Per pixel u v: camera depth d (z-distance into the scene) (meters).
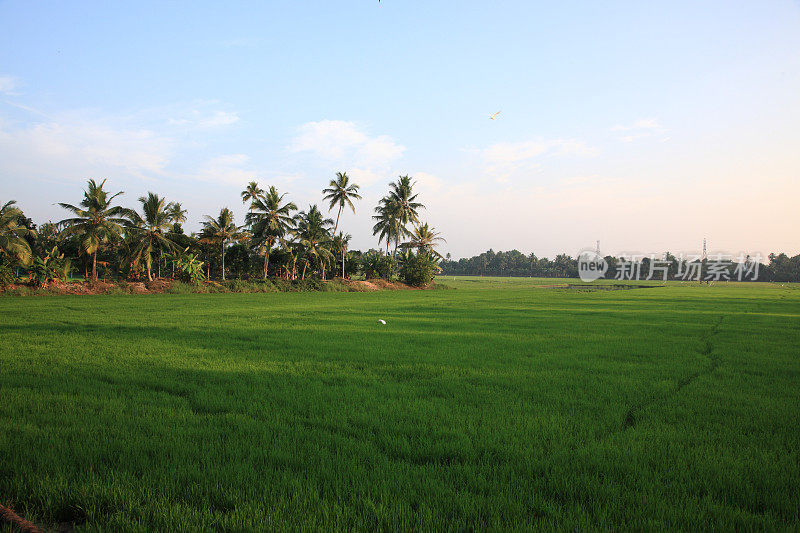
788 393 8.66
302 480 4.70
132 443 5.64
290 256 64.38
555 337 16.81
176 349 13.56
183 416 6.86
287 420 6.77
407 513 4.05
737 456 5.41
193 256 53.94
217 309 29.28
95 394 8.18
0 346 13.82
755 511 4.23
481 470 5.02
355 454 5.45
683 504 4.27
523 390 8.73
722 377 10.16
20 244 40.97
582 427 6.50
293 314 26.12
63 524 4.04
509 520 3.93
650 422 6.78
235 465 5.01
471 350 13.65
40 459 5.09
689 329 19.77
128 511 4.08
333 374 10.12
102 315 24.39
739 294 57.09
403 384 9.20
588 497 4.43
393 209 72.81
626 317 25.64
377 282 70.25
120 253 51.00
